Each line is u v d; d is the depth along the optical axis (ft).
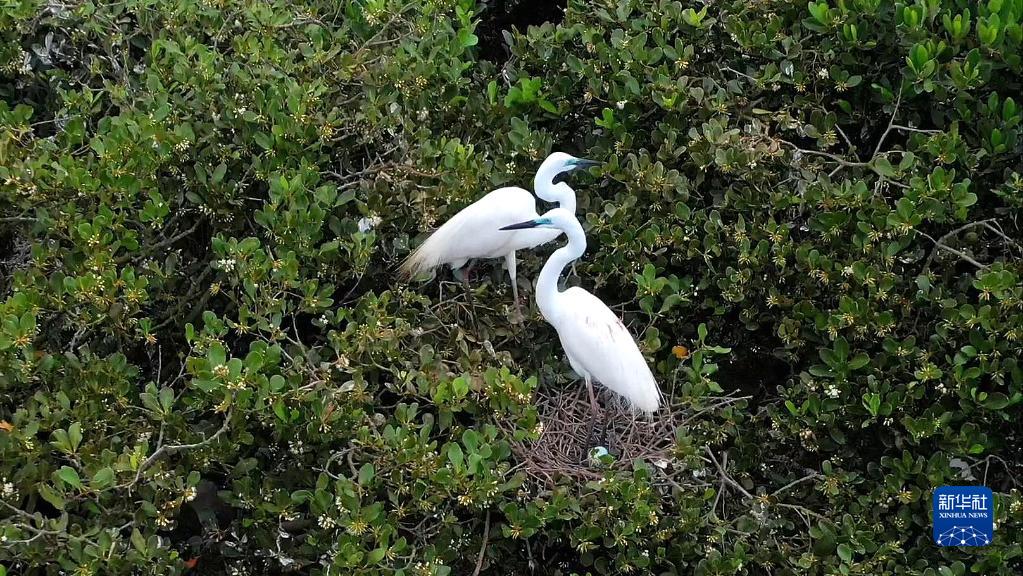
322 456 27.63
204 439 26.20
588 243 36.73
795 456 32.40
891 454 30.96
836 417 30.32
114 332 29.14
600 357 30.27
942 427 28.68
